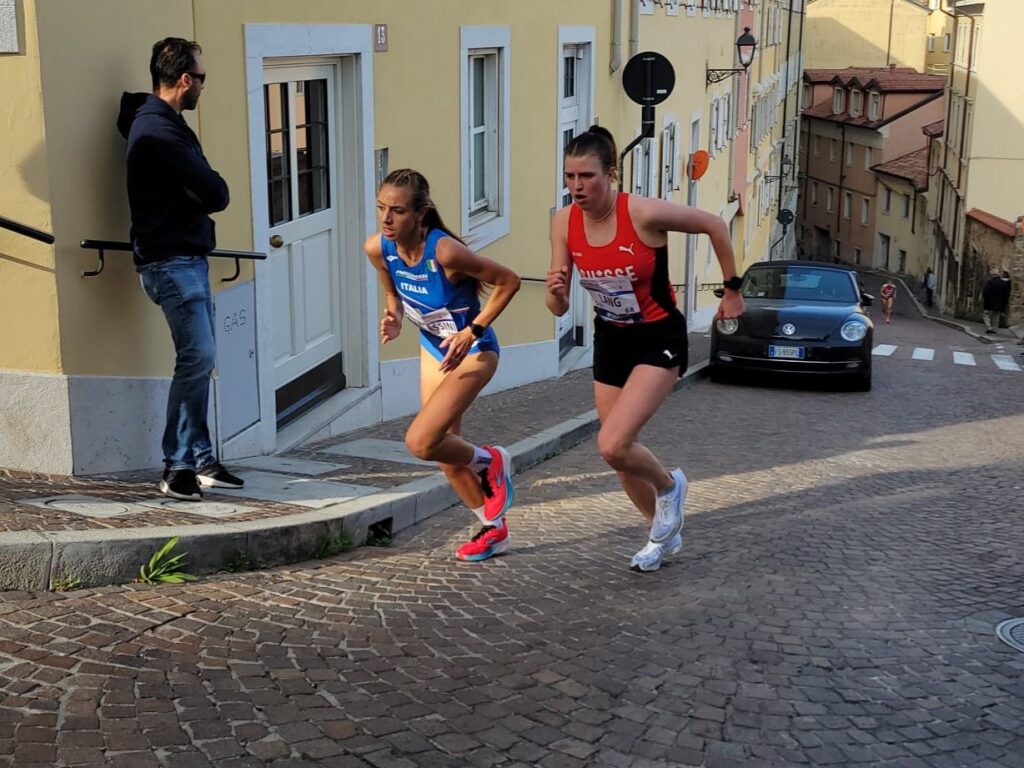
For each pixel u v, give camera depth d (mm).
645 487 5859
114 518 5324
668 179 20391
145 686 3938
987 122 38438
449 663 4434
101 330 5949
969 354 24719
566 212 5309
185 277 5727
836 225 67062
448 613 5027
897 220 57906
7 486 5684
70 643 4230
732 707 4203
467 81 10617
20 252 5676
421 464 7555
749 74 34656
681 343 5469
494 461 5898
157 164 5496
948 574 6285
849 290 16062
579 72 14289
